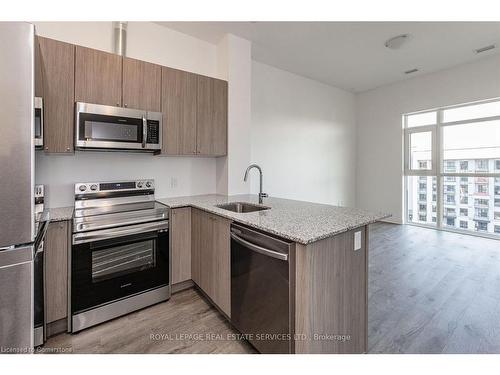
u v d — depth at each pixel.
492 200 4.45
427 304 2.28
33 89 1.27
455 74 4.53
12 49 1.21
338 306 1.46
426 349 1.71
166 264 2.39
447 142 4.94
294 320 1.36
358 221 1.61
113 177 2.62
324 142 5.33
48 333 1.86
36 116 1.68
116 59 2.29
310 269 1.30
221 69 3.21
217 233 2.11
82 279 1.94
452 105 4.61
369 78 5.02
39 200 2.08
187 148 2.75
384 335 1.86
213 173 3.36
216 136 3.00
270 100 4.36
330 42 3.46
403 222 5.45
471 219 4.69
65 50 2.04
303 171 4.93
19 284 1.27
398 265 3.17
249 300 1.69
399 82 5.28
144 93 2.44
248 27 3.01
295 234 1.32
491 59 4.14
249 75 3.30
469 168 4.68
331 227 1.46
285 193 4.64
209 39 3.22
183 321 2.08
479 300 2.34
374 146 5.80
